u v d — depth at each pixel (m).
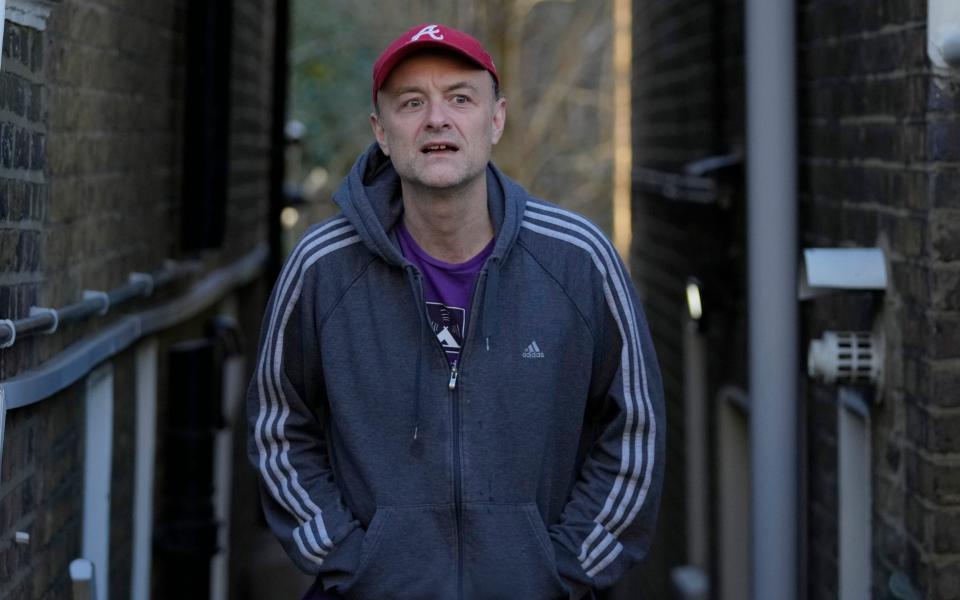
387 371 3.26
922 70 3.90
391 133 3.20
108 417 5.14
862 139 4.55
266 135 11.39
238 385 9.67
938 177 3.83
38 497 3.98
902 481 4.16
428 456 3.25
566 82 18.34
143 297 5.82
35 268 3.93
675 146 9.41
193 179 6.72
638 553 3.42
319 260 3.30
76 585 4.11
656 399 3.37
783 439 4.91
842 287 4.26
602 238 3.34
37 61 3.89
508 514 3.25
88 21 4.62
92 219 4.77
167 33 6.37
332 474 3.44
